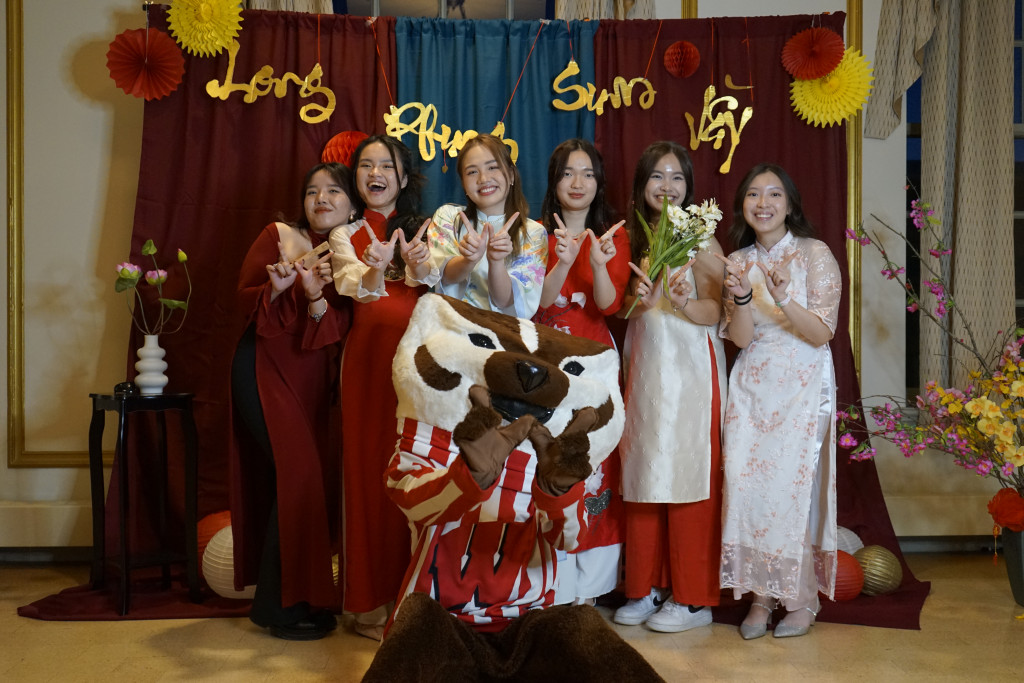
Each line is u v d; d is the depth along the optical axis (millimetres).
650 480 2975
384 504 2812
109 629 2977
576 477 1941
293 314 2836
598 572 3092
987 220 3916
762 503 2943
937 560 3928
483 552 2148
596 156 3123
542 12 3949
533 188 3660
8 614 3119
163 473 3498
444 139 3635
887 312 3975
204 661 2670
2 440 3812
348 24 3613
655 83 3682
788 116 3680
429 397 2113
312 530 2887
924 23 3846
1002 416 3039
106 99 3799
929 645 2832
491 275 2711
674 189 3100
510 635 2121
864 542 3666
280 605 2857
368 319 2832
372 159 2969
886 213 3961
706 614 3092
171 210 3584
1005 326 3912
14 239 3779
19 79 3768
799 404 2951
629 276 3082
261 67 3580
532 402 2074
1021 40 4203
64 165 3791
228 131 3584
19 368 3797
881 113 3902
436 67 3641
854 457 3262
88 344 3816
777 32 3678
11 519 3746
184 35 3504
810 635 2949
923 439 3244
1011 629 2992
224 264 3604
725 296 3096
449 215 2912
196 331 3602
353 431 2828
